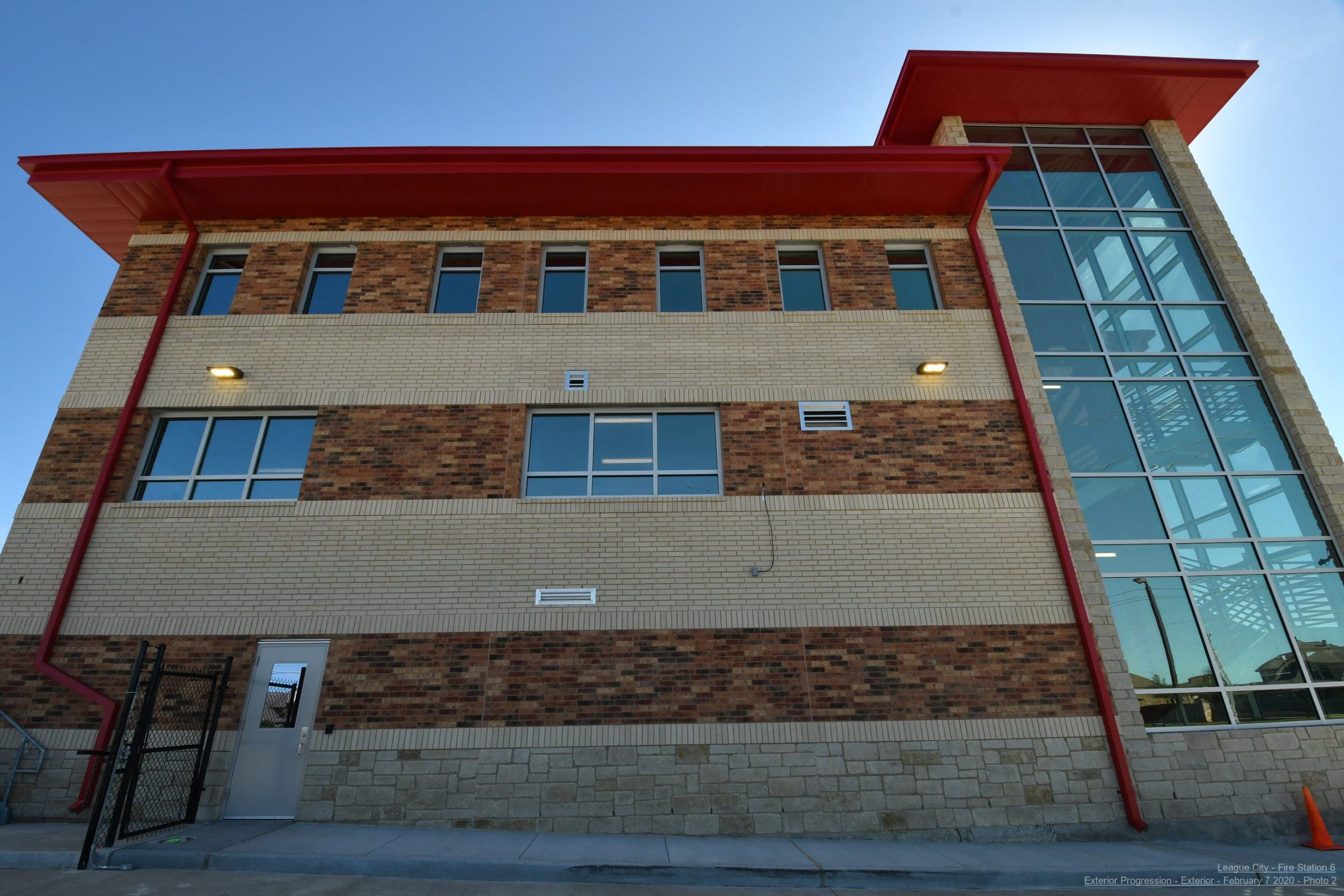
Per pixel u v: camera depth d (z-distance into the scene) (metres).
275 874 6.43
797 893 6.49
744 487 9.99
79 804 8.12
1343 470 10.44
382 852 6.88
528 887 6.30
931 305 11.82
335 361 10.64
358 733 8.55
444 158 11.09
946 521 9.84
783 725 8.71
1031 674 9.05
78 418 10.16
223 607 9.09
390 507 9.69
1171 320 11.87
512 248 11.74
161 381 10.47
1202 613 9.66
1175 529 10.17
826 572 9.49
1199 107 13.44
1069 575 9.50
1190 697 9.16
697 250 12.10
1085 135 13.69
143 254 11.52
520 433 10.27
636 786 8.40
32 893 5.71
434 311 11.51
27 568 9.24
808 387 10.68
